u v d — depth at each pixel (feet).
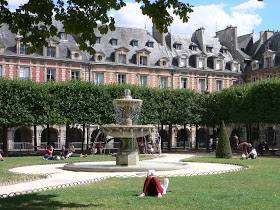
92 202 44.34
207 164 98.99
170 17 38.47
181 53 240.32
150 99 174.81
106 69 216.33
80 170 81.92
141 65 223.92
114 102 90.68
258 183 60.49
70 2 37.65
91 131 209.46
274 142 216.54
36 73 199.93
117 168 79.71
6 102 149.07
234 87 183.32
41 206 42.06
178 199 45.44
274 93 163.53
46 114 155.43
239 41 270.05
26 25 38.04
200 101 189.26
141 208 40.57
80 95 160.35
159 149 151.84
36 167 92.17
